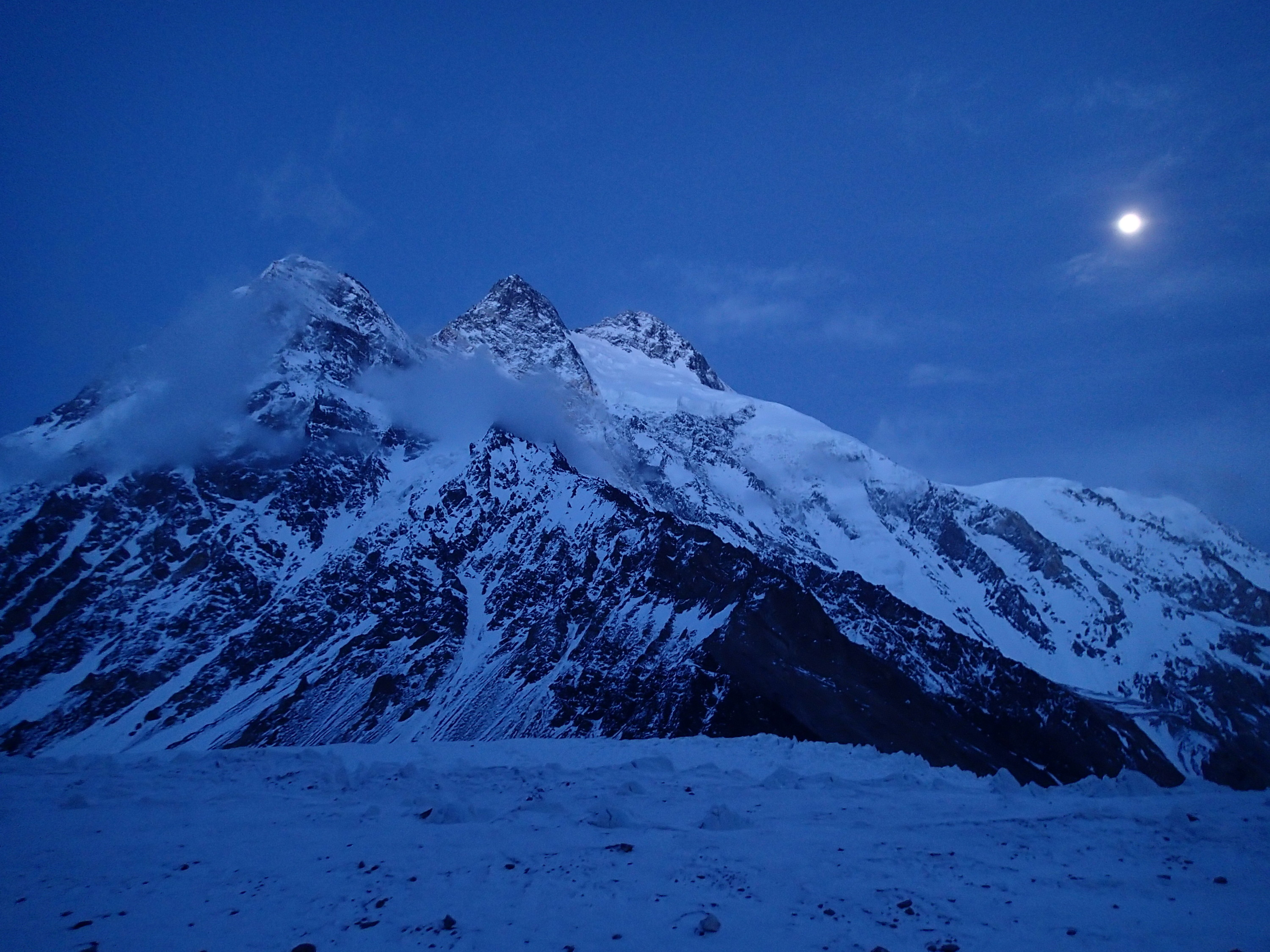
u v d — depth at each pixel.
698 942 18.50
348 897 20.86
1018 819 26.61
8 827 26.16
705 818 26.02
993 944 18.36
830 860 22.67
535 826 25.75
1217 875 22.00
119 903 20.97
